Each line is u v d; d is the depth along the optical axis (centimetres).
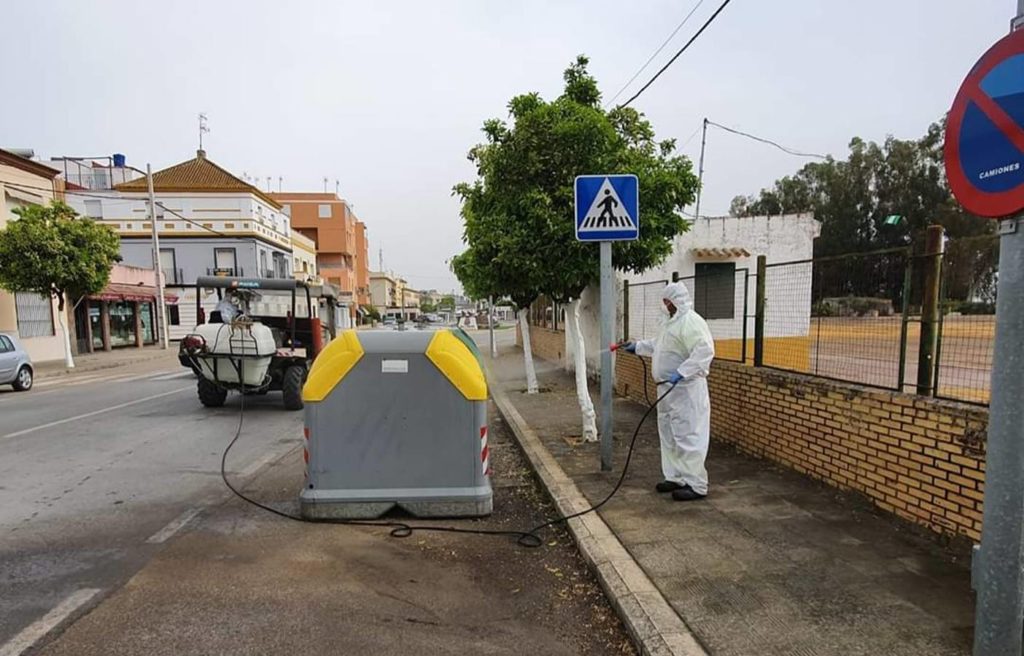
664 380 500
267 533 464
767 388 580
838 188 4044
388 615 341
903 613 303
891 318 444
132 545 442
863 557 367
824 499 471
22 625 329
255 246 3647
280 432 863
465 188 868
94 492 572
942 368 398
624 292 1081
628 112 713
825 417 495
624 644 310
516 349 2525
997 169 213
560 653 303
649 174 670
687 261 1359
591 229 555
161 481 610
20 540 452
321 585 378
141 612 343
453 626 329
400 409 487
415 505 488
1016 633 223
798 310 570
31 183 2203
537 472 590
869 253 468
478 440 492
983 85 218
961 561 359
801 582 338
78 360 2231
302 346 1193
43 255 1788
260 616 338
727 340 743
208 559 416
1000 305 222
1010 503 221
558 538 450
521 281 654
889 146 4003
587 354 1305
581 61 713
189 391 1324
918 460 399
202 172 3788
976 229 3403
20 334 2103
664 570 359
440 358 486
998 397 224
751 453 612
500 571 398
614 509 468
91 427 902
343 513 485
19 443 792
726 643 283
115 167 3928
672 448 502
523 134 621
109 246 1944
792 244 1407
